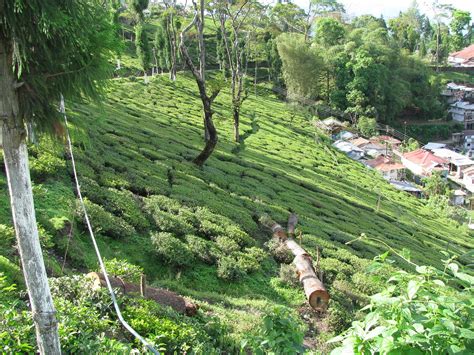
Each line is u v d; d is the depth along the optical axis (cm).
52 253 1537
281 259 2166
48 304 744
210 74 7525
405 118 8931
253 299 1777
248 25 5900
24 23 612
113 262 1484
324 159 5425
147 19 7306
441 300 417
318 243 2427
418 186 6312
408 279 462
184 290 1653
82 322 1029
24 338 910
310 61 7412
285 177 3856
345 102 8025
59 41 652
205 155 3106
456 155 7375
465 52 11750
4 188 1734
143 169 2645
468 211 5797
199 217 2233
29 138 725
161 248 1812
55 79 682
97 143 2744
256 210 2659
